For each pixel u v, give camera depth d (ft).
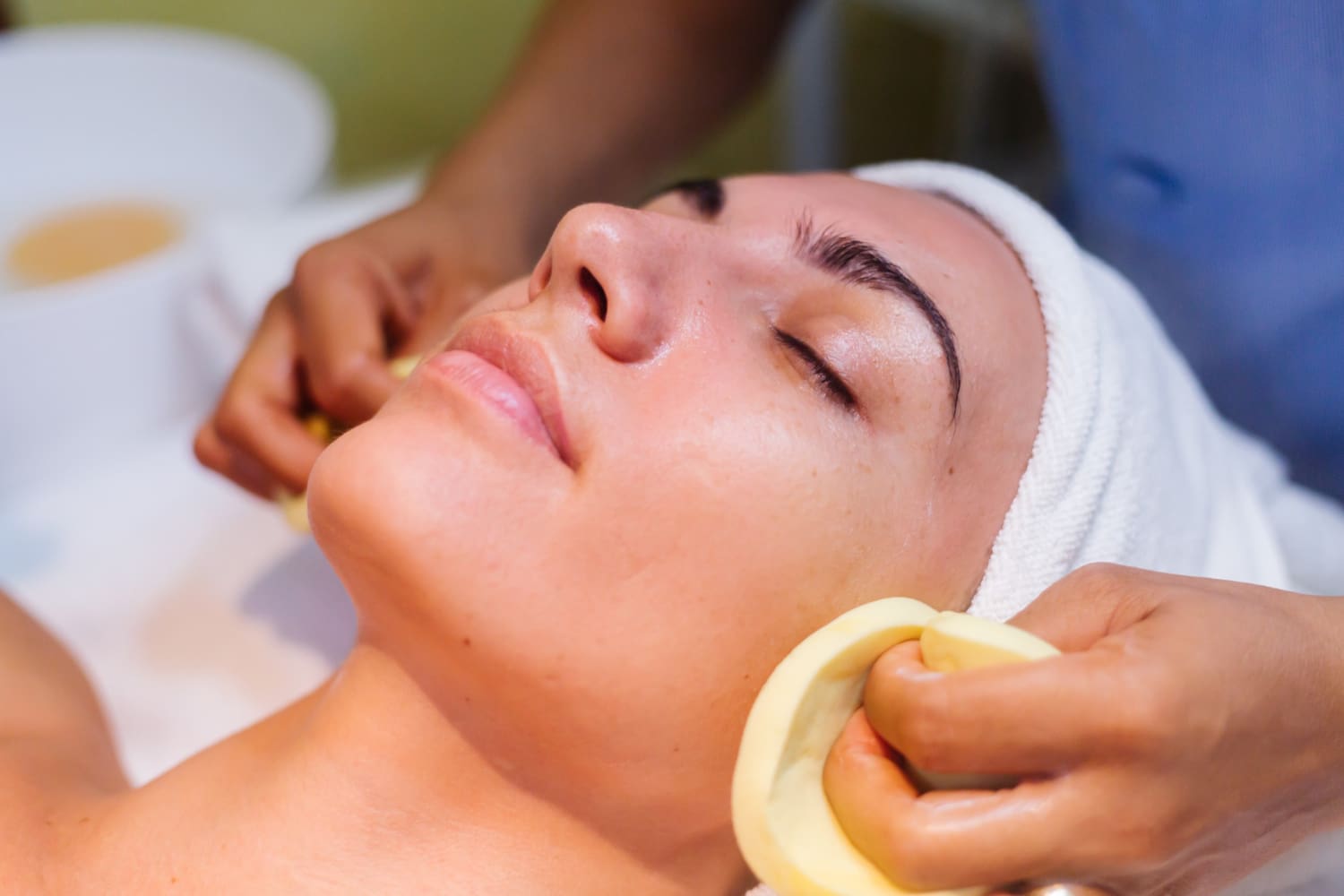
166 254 3.96
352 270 2.72
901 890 1.47
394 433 1.74
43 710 2.41
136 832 2.03
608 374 1.76
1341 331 2.70
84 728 2.47
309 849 1.92
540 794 1.86
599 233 1.80
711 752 1.80
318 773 1.94
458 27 5.95
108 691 2.93
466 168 3.30
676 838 1.92
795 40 5.55
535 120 3.41
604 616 1.70
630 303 1.76
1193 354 3.01
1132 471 2.15
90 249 4.49
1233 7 2.40
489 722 1.79
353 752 1.92
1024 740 1.38
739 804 1.47
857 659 1.55
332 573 3.13
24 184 4.74
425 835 1.92
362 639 1.96
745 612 1.76
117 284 3.52
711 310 1.88
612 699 1.72
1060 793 1.40
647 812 1.86
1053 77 2.97
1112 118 2.77
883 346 1.93
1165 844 1.45
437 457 1.70
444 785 1.89
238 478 2.82
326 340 2.56
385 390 2.50
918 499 1.94
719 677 1.76
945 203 2.44
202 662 2.99
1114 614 1.54
